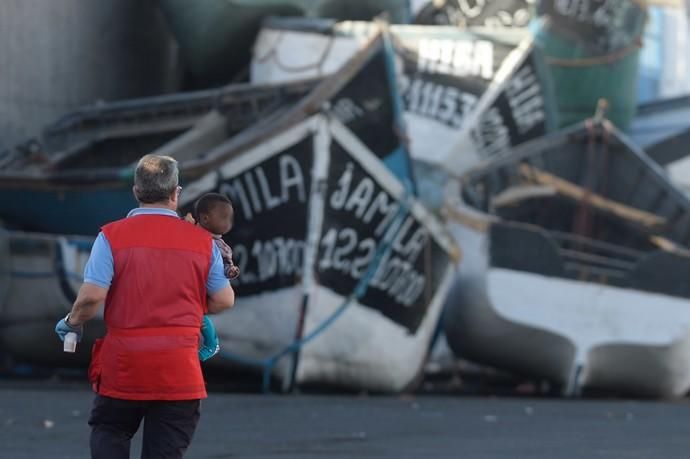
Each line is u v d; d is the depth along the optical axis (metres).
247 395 67.75
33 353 75.00
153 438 19.36
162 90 121.88
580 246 90.75
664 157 119.62
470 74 101.31
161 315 19.17
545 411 61.62
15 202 82.56
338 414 54.41
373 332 72.44
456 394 81.00
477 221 79.88
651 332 82.56
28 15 107.31
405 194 73.12
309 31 102.50
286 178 70.12
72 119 97.81
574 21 107.00
